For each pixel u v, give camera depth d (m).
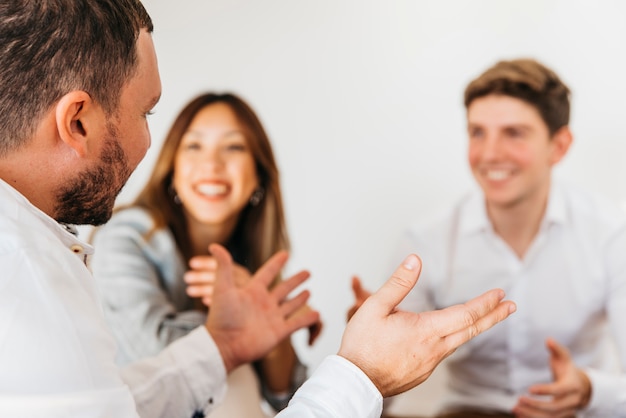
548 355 1.73
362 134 2.14
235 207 1.80
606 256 1.66
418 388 1.91
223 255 1.09
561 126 1.69
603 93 2.06
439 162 2.12
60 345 0.58
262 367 1.69
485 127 1.68
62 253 0.63
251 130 1.82
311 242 2.16
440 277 1.78
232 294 1.08
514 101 1.65
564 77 2.08
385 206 2.13
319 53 2.14
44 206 0.68
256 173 1.83
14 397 0.56
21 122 0.65
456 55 2.09
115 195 0.73
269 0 2.13
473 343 1.75
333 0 2.12
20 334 0.57
